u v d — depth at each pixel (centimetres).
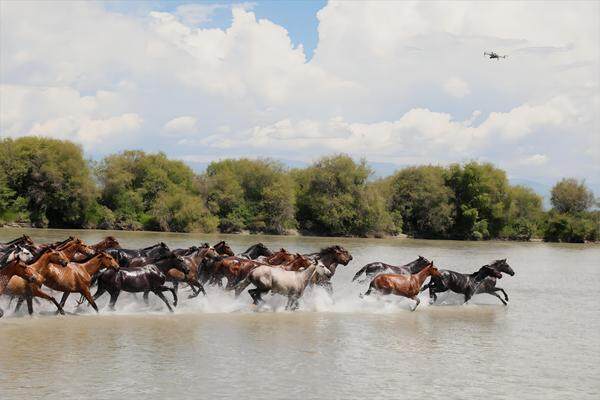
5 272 1984
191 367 1556
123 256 2500
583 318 2531
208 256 2531
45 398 1286
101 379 1428
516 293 3372
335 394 1386
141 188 10112
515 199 11919
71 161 8975
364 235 10494
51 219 9344
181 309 2358
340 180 10294
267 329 2050
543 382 1538
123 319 2125
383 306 2598
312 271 2448
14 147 8912
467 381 1522
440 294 3025
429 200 11250
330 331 2055
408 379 1520
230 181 10294
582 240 11681
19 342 1741
